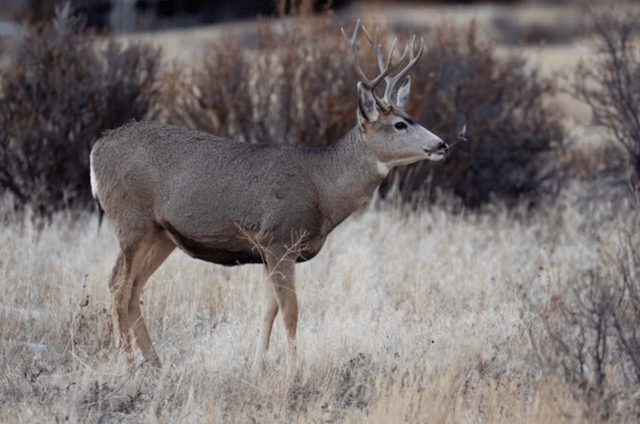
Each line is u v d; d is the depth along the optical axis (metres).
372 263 26.05
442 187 33.38
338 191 19.58
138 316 20.25
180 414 16.58
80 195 31.88
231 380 18.27
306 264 26.20
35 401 17.05
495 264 26.41
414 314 22.47
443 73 33.94
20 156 31.33
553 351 17.44
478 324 20.98
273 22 35.91
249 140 33.38
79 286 23.08
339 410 17.08
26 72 31.86
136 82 32.91
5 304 22.17
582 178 34.47
